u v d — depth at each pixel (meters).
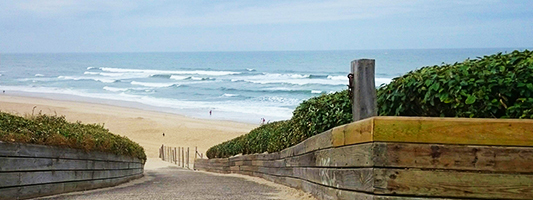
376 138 3.34
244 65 121.75
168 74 87.56
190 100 50.81
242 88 59.56
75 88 64.50
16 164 6.18
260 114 39.81
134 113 40.84
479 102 3.98
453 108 4.21
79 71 104.25
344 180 4.14
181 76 81.94
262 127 12.91
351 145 3.90
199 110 43.19
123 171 10.66
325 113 6.63
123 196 6.92
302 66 109.75
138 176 12.80
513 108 3.79
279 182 8.78
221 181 10.44
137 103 48.88
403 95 4.70
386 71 81.81
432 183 3.25
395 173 3.29
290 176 7.66
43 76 87.75
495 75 4.02
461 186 3.21
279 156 8.79
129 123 35.53
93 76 87.44
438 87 4.23
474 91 4.02
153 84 68.81
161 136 31.89
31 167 6.46
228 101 49.03
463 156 3.21
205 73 89.75
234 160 14.23
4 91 58.16
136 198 6.65
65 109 41.16
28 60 176.88
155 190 8.02
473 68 4.25
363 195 3.58
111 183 9.52
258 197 6.46
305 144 6.28
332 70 91.81
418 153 3.27
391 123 3.32
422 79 4.49
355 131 3.78
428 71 4.61
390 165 3.30
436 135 3.26
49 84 70.62
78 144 7.72
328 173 4.81
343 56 166.25
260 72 89.50
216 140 30.42
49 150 6.87
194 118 38.69
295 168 7.17
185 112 42.19
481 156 3.19
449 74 4.25
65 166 7.33
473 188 3.20
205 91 58.09
